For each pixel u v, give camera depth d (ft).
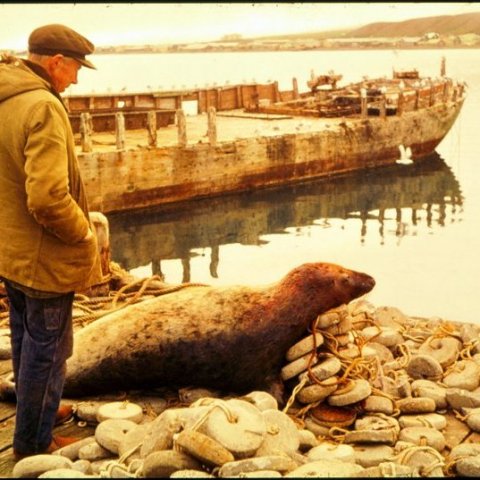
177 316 16.42
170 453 11.99
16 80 12.09
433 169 109.91
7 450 14.03
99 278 13.34
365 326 21.11
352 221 81.30
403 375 18.06
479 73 384.68
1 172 12.32
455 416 16.24
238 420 12.91
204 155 78.69
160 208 76.13
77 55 12.69
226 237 73.82
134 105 92.73
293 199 89.61
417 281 59.11
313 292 16.26
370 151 100.01
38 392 13.14
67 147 12.23
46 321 12.91
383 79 125.08
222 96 116.16
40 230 12.44
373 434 14.26
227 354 16.19
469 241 72.59
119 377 16.39
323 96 119.14
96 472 12.88
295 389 15.84
